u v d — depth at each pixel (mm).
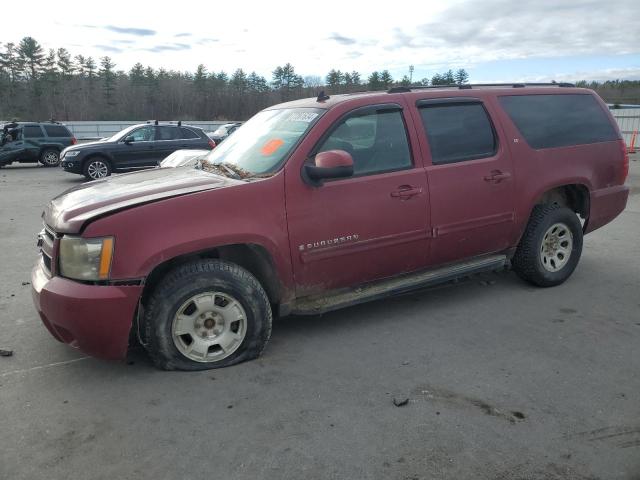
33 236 8180
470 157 4664
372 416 3123
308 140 3986
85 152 15500
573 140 5332
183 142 16625
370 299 4297
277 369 3717
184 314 3625
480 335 4270
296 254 3895
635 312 4734
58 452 2822
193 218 3525
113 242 3350
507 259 5164
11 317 4746
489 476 2611
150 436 2955
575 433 2949
